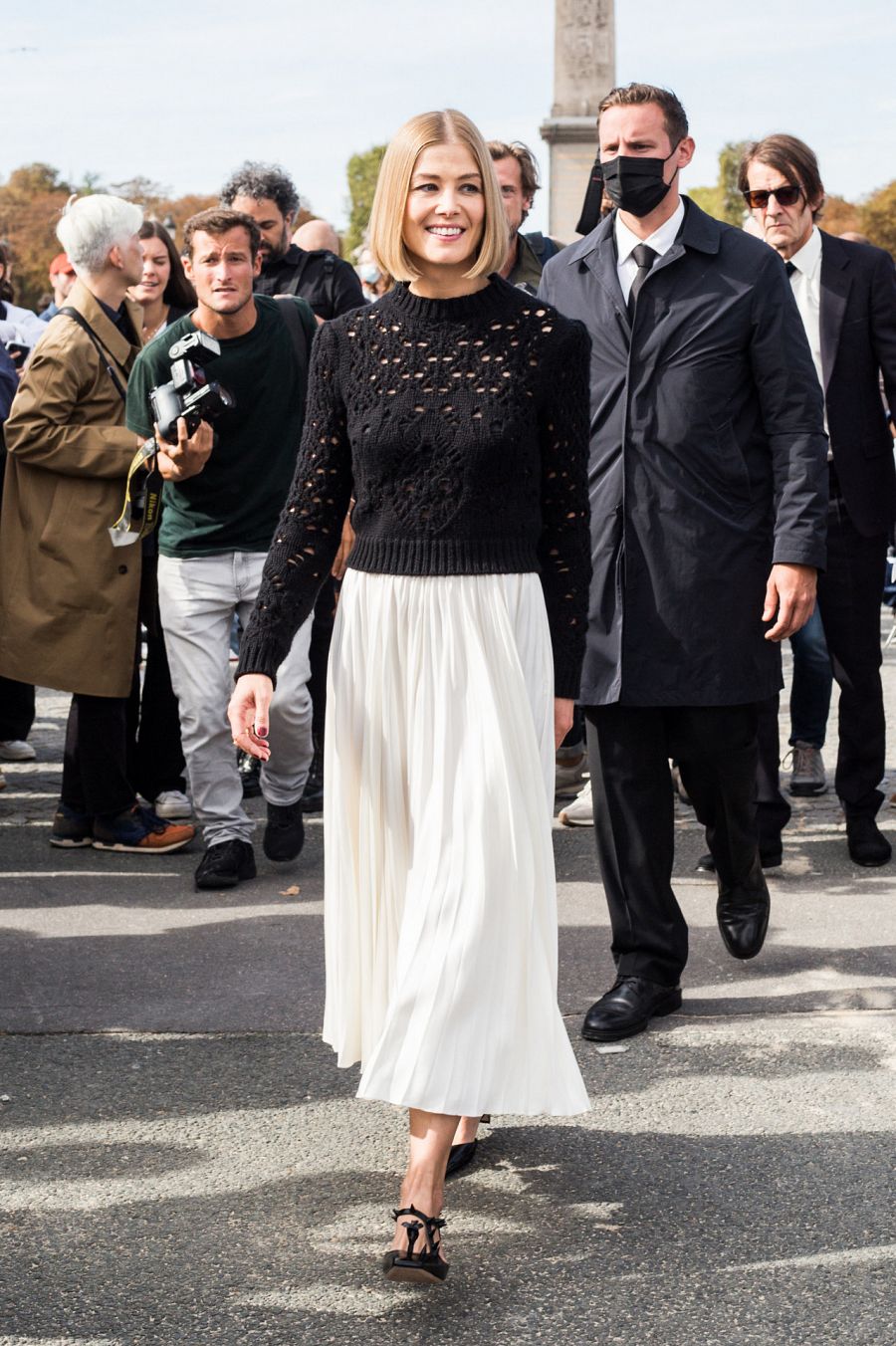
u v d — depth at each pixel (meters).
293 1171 3.44
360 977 3.24
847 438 5.55
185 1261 3.06
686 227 4.18
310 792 6.78
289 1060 4.05
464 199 3.02
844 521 5.57
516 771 3.06
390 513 3.11
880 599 5.67
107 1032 4.24
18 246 81.69
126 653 5.91
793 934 4.99
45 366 5.79
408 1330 2.81
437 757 3.06
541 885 3.08
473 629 3.07
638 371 4.17
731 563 4.18
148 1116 3.72
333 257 7.49
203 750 5.58
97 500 5.86
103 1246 3.11
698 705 4.17
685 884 5.58
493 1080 2.97
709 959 4.78
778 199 5.52
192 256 5.44
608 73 25.77
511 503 3.09
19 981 4.63
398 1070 2.97
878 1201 3.26
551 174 25.95
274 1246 3.12
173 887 5.63
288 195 7.38
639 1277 2.98
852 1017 4.29
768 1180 3.36
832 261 5.55
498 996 3.00
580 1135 3.59
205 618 5.57
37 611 5.86
